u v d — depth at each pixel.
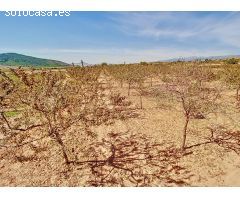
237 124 12.94
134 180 7.79
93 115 13.41
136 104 18.55
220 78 17.56
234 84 17.64
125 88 27.14
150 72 25.41
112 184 7.61
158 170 8.31
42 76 7.77
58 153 9.90
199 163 8.66
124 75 22.53
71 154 9.71
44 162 9.21
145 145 10.41
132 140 11.05
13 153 9.98
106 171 8.41
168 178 7.79
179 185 7.37
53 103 7.70
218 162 8.69
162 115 15.27
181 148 9.80
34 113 8.52
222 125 12.86
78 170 8.54
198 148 9.91
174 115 15.23
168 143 10.54
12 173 8.54
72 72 13.53
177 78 9.57
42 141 10.84
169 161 8.89
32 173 8.48
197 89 9.01
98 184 7.65
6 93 7.80
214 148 9.87
